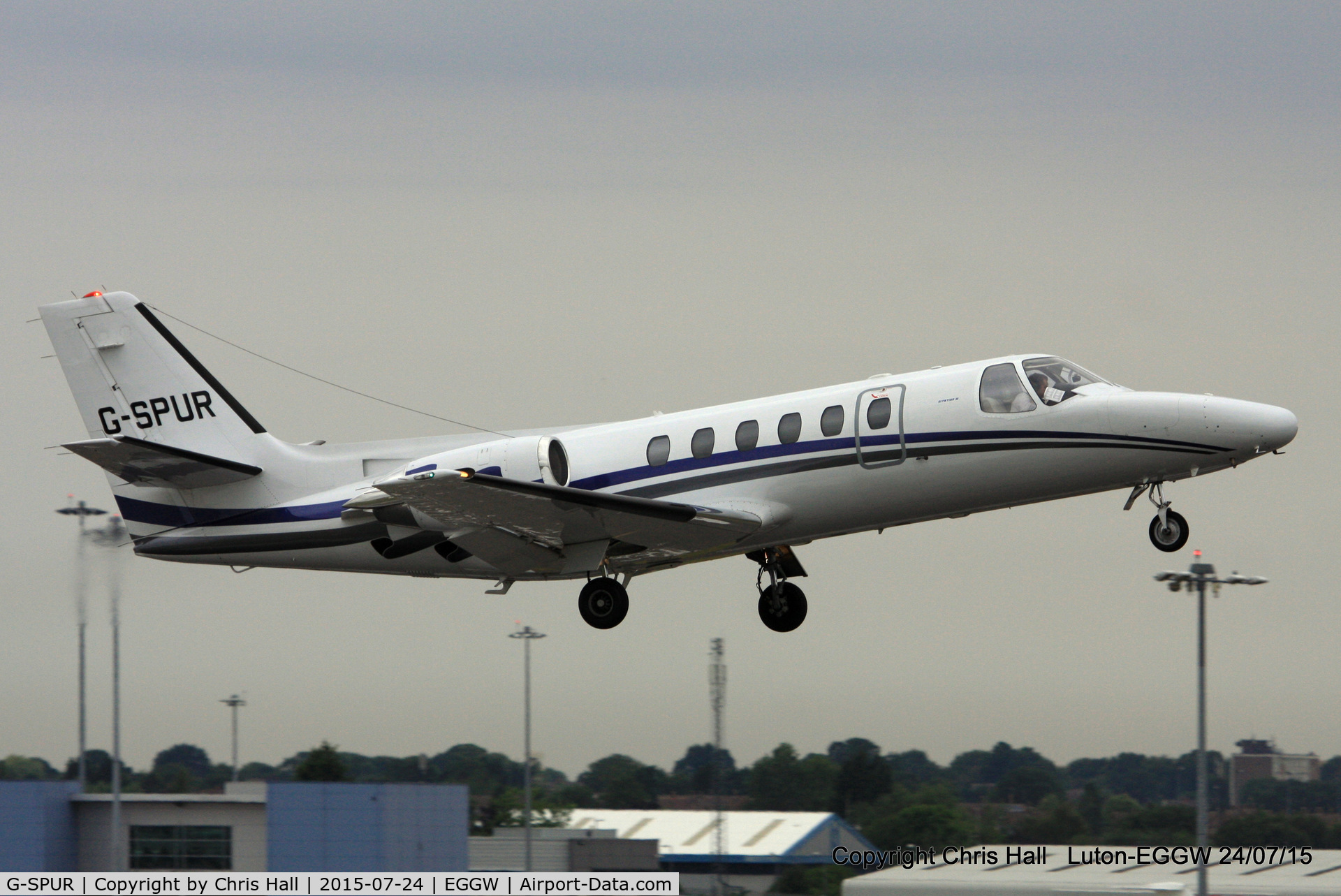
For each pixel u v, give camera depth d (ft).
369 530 235.61
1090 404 204.54
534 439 219.00
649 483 220.02
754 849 373.40
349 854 290.97
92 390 249.14
